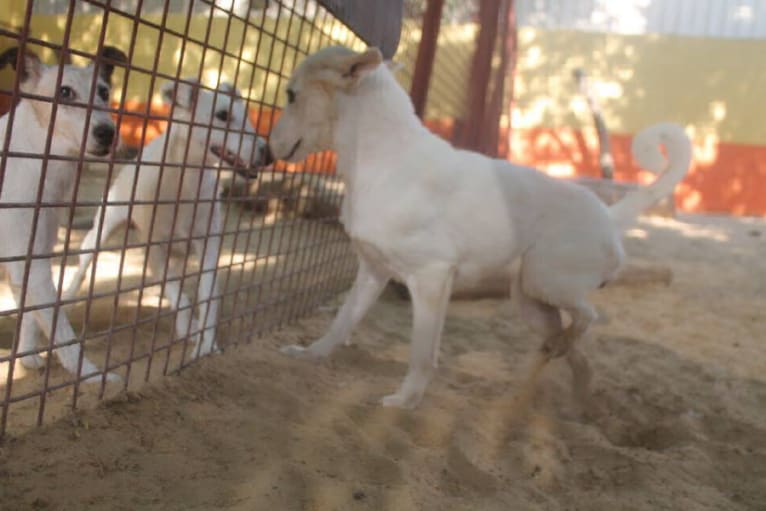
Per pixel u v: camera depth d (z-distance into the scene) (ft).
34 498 7.25
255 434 9.46
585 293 12.17
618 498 8.95
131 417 9.41
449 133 24.90
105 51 11.02
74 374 10.28
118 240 23.48
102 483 7.73
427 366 11.33
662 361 15.46
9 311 7.72
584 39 54.03
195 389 10.71
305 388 11.71
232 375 11.54
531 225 11.87
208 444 9.02
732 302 21.77
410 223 11.06
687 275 25.61
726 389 13.83
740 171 51.47
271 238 13.44
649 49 53.11
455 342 16.10
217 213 13.58
